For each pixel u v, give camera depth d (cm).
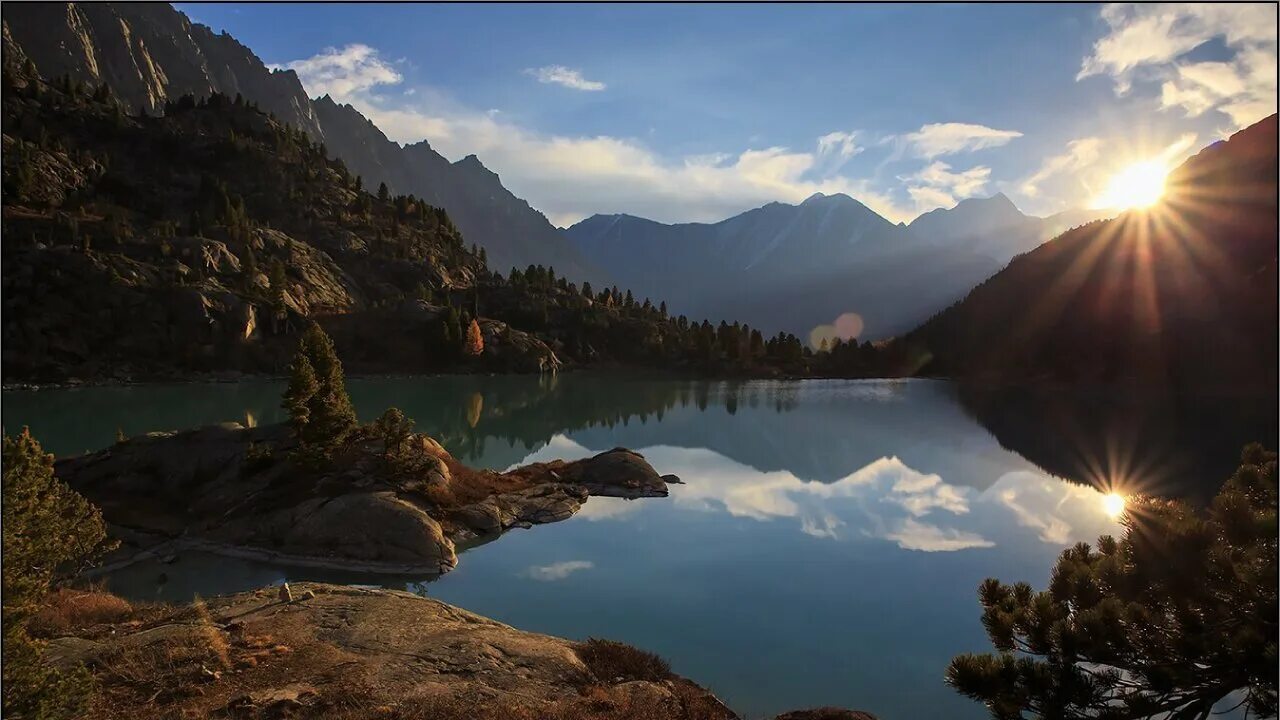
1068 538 3772
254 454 3938
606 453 5288
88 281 14812
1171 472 5809
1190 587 945
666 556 3350
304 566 3062
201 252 17488
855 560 3328
